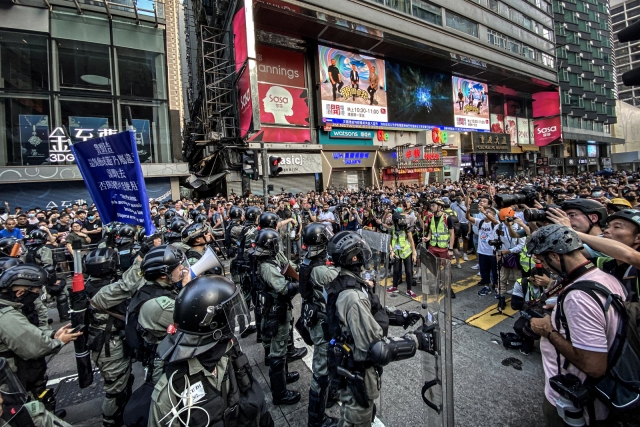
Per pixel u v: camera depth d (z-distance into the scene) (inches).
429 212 269.4
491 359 146.9
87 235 297.4
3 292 91.9
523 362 143.3
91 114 560.1
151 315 86.5
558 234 73.9
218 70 830.5
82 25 548.4
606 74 2235.5
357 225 394.6
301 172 822.5
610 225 100.1
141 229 261.3
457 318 192.7
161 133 615.8
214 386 61.3
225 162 749.3
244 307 68.3
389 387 130.8
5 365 58.7
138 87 596.1
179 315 60.1
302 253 340.8
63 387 145.9
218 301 60.2
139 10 586.6
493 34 1330.0
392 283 246.5
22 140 512.4
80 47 548.7
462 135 1243.8
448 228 251.0
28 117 516.4
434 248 247.4
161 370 82.5
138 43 592.4
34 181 507.8
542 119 1688.0
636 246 95.2
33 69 518.6
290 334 159.0
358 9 836.0
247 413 64.7
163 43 614.9
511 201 160.2
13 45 506.0
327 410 121.3
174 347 59.4
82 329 111.2
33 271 96.5
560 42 1884.8
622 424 63.4
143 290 95.3
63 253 269.0
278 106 800.9
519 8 1493.6
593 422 66.6
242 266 188.1
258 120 629.3
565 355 67.9
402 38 914.1
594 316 64.7
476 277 273.4
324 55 861.2
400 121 1032.8
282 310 122.6
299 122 837.2
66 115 541.3
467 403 118.4
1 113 502.0
